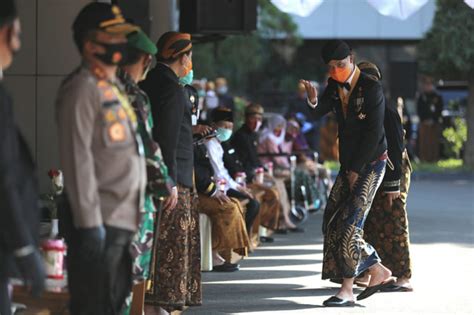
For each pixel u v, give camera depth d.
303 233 32.09
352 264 19.91
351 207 19.89
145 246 14.48
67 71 23.61
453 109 65.81
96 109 12.45
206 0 29.91
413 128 66.88
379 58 83.31
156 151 14.33
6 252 10.82
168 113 16.50
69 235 12.90
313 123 47.41
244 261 26.34
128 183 12.71
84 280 12.88
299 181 33.38
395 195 21.34
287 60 81.38
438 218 36.22
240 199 25.84
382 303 20.58
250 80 79.38
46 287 13.55
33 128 23.69
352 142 19.91
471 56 55.31
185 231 17.56
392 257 21.77
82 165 12.30
